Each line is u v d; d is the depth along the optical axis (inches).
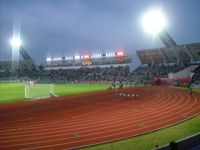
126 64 3526.1
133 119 853.2
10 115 957.8
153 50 2994.6
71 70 3934.5
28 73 4092.0
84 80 3260.3
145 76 2834.6
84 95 1642.5
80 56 4094.5
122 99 1400.1
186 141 274.1
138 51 3184.1
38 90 1914.4
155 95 1560.0
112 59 3693.4
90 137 649.6
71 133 687.1
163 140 610.5
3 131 709.3
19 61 4576.8
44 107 1152.2
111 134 676.1
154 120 835.4
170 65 2970.0
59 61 4367.6
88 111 1022.4
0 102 1339.8
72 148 565.0
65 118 885.2
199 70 2465.6
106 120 842.2
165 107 1087.0
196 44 2551.7
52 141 616.7
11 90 2062.0
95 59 3900.1
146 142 597.9
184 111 987.9
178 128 724.7
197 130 692.7
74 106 1168.8
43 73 3937.0
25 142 607.8
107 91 1899.6
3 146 577.3
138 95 1578.5
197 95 1519.4
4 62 4692.4
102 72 3476.9
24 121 844.0
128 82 2768.2
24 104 1258.6
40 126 767.7
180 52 2760.8
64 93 1785.2
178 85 2223.2
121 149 549.3
